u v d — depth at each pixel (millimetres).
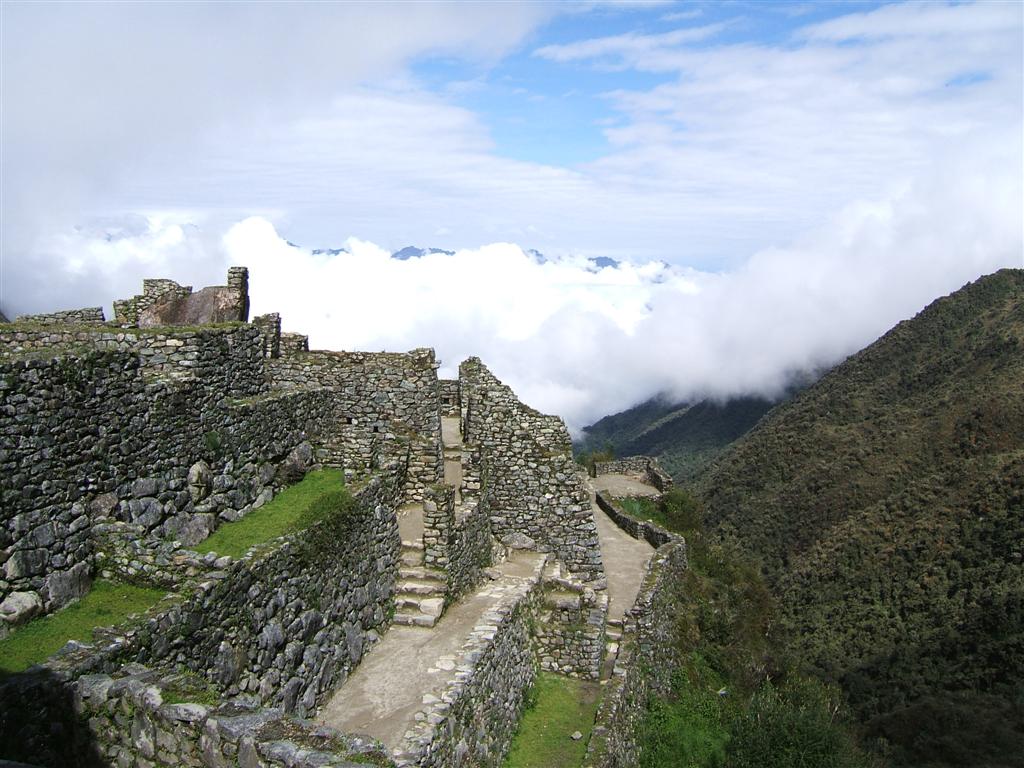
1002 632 38531
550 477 18484
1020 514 47156
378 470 14680
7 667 7305
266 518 11938
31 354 9320
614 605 19188
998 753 27891
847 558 52656
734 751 16625
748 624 24734
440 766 10203
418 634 13164
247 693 9359
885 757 26062
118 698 6996
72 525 9109
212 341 12266
